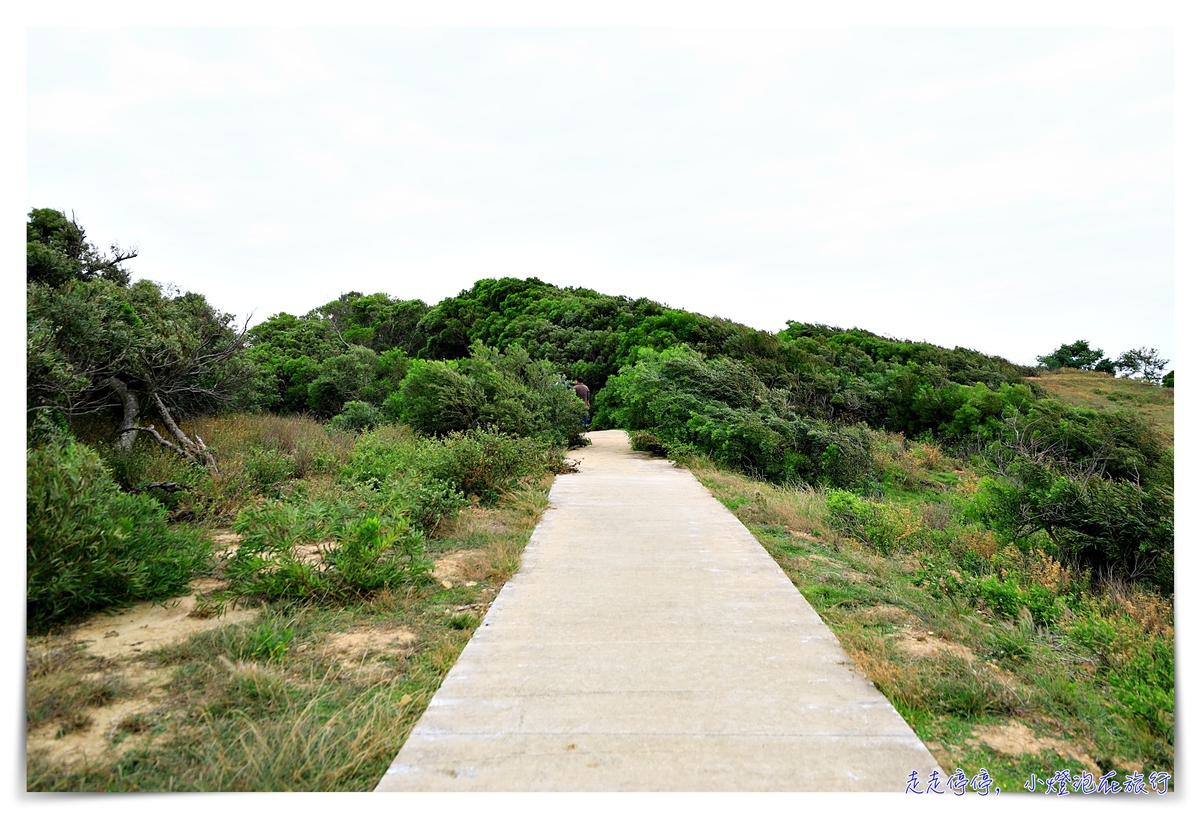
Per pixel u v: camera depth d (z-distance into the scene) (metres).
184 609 4.65
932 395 23.30
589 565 6.12
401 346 40.88
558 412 16.08
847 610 5.04
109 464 7.95
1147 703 3.44
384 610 4.81
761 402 15.80
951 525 10.34
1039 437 16.67
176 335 11.59
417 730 3.13
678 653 4.10
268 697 3.39
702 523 7.99
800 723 3.24
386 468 8.94
